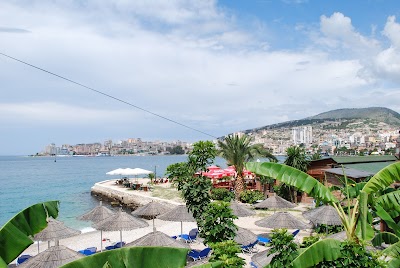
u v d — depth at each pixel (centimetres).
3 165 18662
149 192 4691
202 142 1543
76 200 5084
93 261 547
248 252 1872
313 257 745
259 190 3853
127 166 15962
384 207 898
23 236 620
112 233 2616
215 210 1212
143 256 580
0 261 546
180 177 1554
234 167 3881
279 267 863
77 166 16662
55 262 1207
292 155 3478
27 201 5019
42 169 14162
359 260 750
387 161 3859
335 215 1742
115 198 4891
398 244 855
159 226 2808
